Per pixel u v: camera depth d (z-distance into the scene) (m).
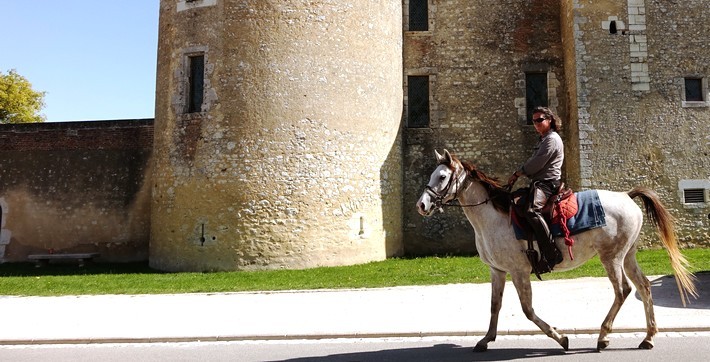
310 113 13.40
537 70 17.27
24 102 31.77
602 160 15.51
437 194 5.92
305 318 7.76
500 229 5.85
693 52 15.89
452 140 17.22
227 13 13.54
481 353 5.82
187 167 13.59
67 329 7.40
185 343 6.72
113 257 16.17
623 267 6.03
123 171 16.52
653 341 5.95
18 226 16.64
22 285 11.63
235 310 8.47
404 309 8.20
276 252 12.90
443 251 16.95
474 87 17.34
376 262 14.13
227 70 13.38
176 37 14.17
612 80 15.75
